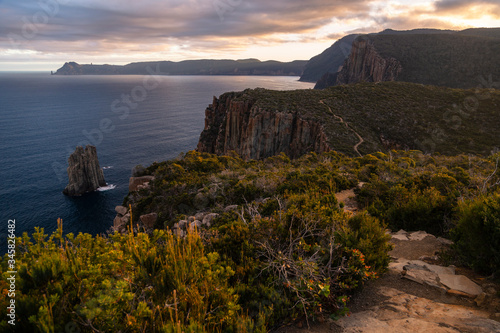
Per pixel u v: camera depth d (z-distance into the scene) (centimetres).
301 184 1384
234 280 434
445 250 572
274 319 364
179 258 340
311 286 378
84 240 373
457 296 400
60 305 257
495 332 295
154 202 1939
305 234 510
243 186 1605
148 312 263
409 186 1173
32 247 324
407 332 319
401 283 454
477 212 457
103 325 251
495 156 2272
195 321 275
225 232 566
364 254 458
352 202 1123
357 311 388
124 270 325
